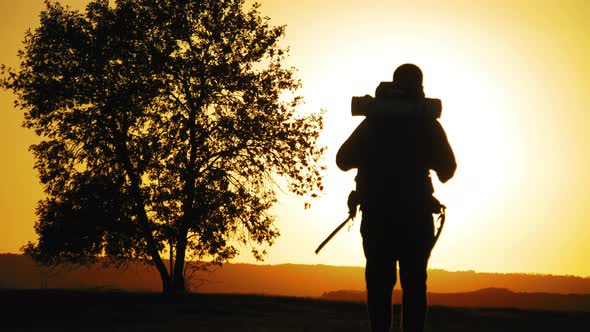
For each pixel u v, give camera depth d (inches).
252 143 1815.9
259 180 1820.9
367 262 274.5
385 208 269.0
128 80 1788.9
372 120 274.7
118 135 1788.9
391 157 271.9
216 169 1785.2
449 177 274.8
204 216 1760.6
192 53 1807.3
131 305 783.1
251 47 1838.1
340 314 794.2
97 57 1791.3
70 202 1776.6
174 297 947.3
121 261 1876.2
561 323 759.7
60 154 1813.5
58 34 1807.3
